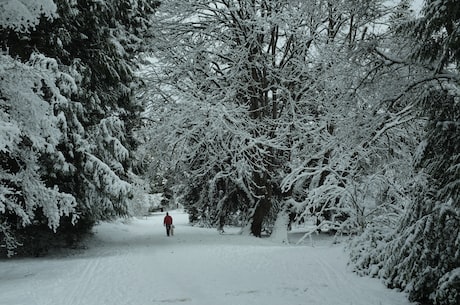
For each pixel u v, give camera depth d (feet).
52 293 29.84
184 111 70.08
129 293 30.04
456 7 21.11
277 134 71.56
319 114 74.28
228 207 86.07
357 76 28.40
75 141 49.16
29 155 37.86
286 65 77.56
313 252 47.50
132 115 65.41
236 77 75.36
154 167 82.12
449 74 23.63
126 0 60.44
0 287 31.99
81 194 52.24
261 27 73.10
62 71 48.03
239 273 37.65
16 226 46.91
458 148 22.71
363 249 37.42
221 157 74.28
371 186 45.60
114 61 56.18
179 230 101.55
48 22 44.16
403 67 26.16
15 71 33.42
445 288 22.77
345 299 27.55
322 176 70.69
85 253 54.08
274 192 81.10
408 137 42.04
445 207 23.21
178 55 79.10
